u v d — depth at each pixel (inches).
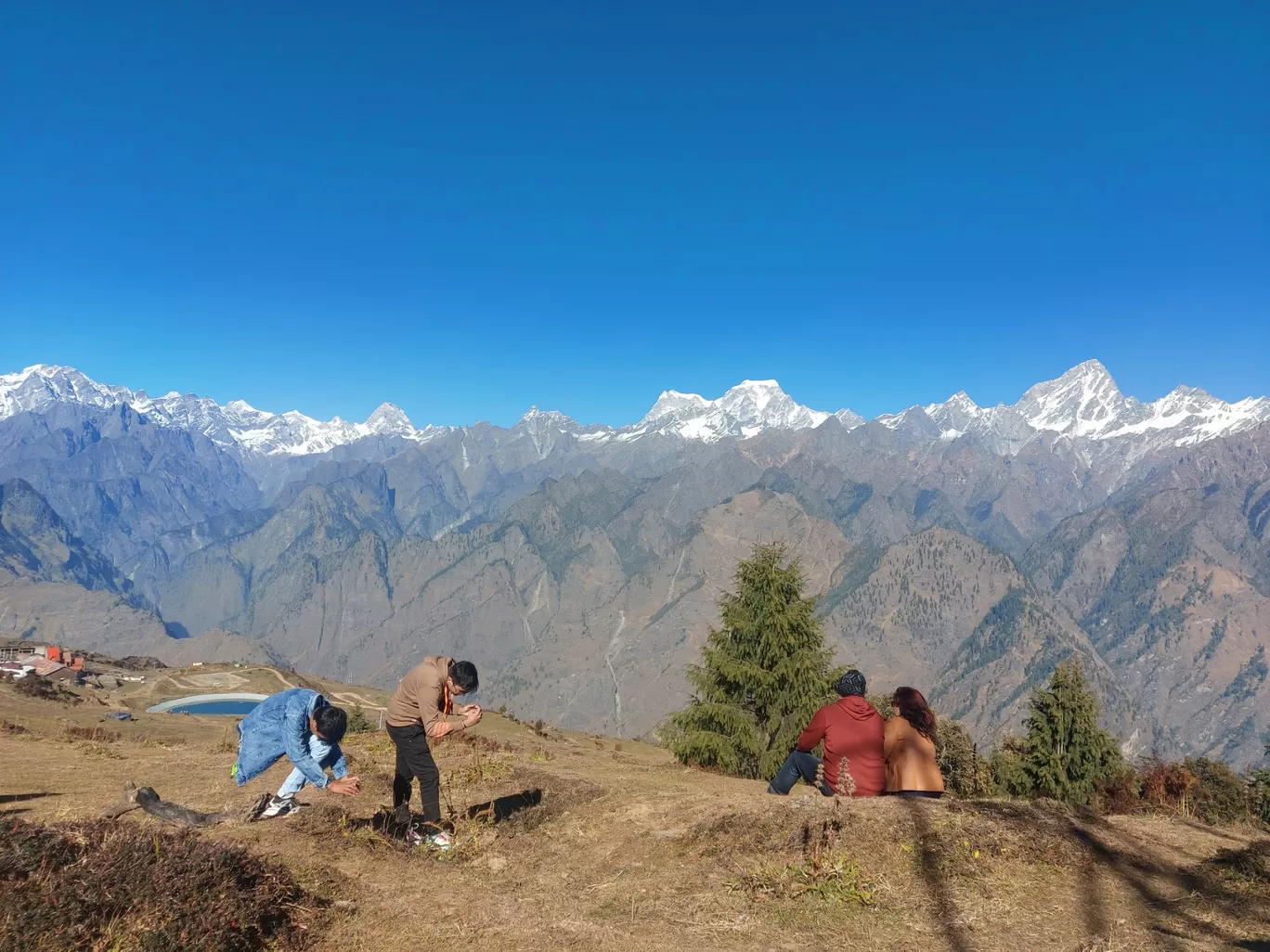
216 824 311.7
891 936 235.0
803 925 242.8
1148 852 314.7
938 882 272.7
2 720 948.0
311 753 329.4
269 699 334.0
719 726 1073.5
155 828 272.2
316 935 223.9
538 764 571.2
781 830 314.8
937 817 319.3
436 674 343.0
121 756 602.5
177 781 463.2
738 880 279.3
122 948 187.3
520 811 393.1
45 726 987.3
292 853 293.0
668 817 352.8
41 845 215.9
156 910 200.4
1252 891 270.1
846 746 366.0
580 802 397.1
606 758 957.8
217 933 201.3
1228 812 629.6
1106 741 1251.2
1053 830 315.6
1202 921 242.4
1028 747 1349.7
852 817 317.4
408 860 312.3
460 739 682.8
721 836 317.7
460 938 227.5
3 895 192.2
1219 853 318.3
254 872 236.8
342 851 306.7
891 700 387.5
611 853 321.7
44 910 189.5
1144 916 250.1
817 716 378.9
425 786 340.8
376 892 266.1
